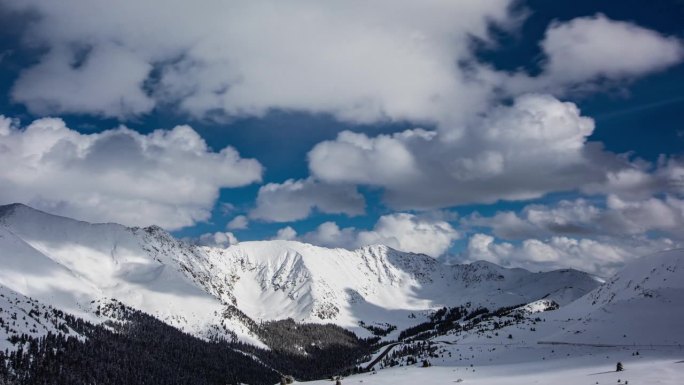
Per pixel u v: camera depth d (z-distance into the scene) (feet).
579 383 581.53
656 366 646.33
